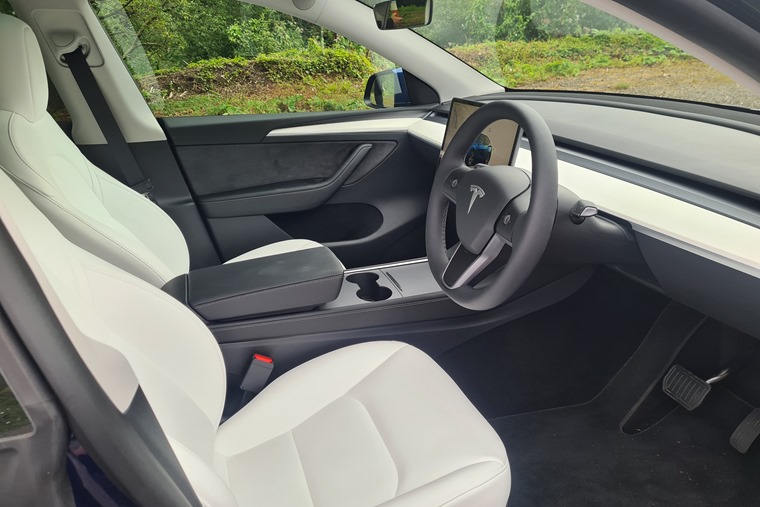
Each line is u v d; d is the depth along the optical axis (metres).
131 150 2.17
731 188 1.26
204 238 2.34
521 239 1.07
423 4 1.96
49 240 0.82
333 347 1.53
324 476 1.08
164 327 1.06
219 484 0.77
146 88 2.32
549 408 1.84
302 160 2.38
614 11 0.92
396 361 1.35
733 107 1.81
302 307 1.49
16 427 0.49
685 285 1.27
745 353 1.58
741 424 1.64
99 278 0.98
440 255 1.33
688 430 1.73
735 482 1.56
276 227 2.41
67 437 0.51
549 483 1.60
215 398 1.15
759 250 1.08
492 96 2.52
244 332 1.45
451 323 1.61
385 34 2.32
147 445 0.57
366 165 2.41
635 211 1.28
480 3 2.34
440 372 1.32
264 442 1.18
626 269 1.51
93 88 2.03
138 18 3.39
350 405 1.24
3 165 1.17
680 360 1.70
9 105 1.19
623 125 1.85
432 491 0.98
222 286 1.45
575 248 1.30
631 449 1.69
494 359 1.70
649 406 1.73
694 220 1.21
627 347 1.77
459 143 1.32
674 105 1.99
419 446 1.11
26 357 0.49
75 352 0.51
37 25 1.92
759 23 0.82
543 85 2.42
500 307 1.62
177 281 1.48
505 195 1.14
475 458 1.06
